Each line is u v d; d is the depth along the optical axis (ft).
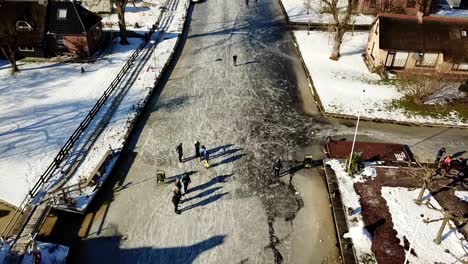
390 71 140.87
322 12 186.29
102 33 155.22
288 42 163.63
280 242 79.97
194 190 91.45
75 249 77.15
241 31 172.55
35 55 141.59
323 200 89.92
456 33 137.18
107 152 96.37
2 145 101.19
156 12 188.85
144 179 94.02
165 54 150.71
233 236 80.89
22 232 76.54
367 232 80.23
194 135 108.88
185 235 80.84
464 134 112.88
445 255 76.23
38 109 115.44
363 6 186.29
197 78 136.26
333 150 103.81
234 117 116.57
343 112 119.44
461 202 88.79
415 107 122.93
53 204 83.20
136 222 83.20
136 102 121.08
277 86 132.77
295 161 100.83
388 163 99.81
